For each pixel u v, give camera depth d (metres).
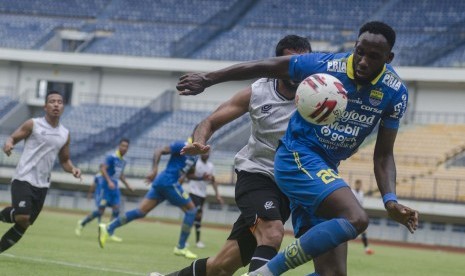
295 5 103.31
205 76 13.72
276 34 100.44
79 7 109.31
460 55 88.56
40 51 100.62
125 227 58.69
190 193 42.41
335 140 13.35
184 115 95.12
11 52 101.25
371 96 13.22
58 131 24.17
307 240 12.12
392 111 13.55
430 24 95.75
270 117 14.95
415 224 13.12
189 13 106.38
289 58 13.61
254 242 14.85
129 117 96.25
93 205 86.94
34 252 29.38
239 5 105.44
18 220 23.56
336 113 12.91
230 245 14.95
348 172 79.94
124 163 44.78
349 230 12.13
